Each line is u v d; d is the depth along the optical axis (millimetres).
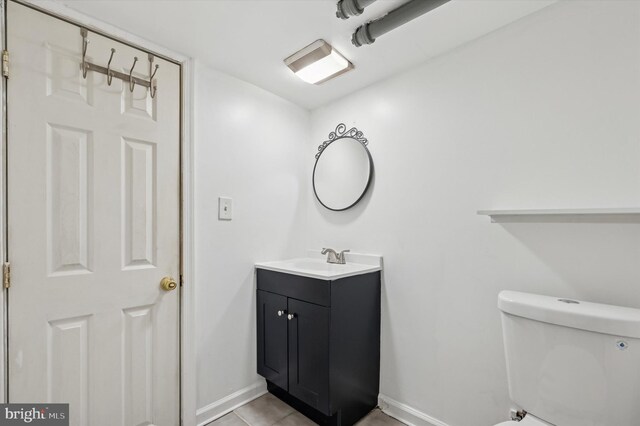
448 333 1554
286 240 2150
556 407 1039
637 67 1098
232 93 1848
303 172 2279
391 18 1284
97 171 1338
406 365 1715
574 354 1009
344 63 1675
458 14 1317
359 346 1700
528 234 1316
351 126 2053
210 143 1735
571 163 1224
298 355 1676
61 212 1251
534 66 1321
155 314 1509
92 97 1328
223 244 1792
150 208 1501
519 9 1297
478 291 1458
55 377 1233
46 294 1215
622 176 1115
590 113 1187
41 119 1206
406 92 1763
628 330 921
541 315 1072
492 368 1407
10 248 1141
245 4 1254
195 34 1457
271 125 2062
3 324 1126
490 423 1409
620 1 1133
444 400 1559
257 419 1716
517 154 1359
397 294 1769
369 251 1919
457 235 1536
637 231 1082
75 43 1286
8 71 1138
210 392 1716
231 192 1835
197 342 1658
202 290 1689
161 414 1520
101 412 1338
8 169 1139
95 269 1332
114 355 1380
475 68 1495
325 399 1531
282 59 1681
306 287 1636
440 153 1610
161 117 1541
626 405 924
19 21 1162
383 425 1673
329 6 1268
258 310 1938
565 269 1220
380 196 1872
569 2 1237
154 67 1523
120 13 1306
